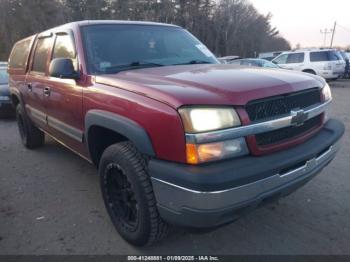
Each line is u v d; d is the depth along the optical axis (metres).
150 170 2.56
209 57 4.28
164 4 49.22
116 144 2.97
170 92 2.53
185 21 53.22
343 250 2.99
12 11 43.56
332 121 3.43
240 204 2.40
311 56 18.08
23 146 6.33
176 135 2.40
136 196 2.77
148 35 4.13
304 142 2.92
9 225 3.50
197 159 2.36
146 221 2.77
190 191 2.33
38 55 4.96
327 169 4.81
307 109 2.92
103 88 3.14
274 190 2.57
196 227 2.46
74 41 3.82
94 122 3.16
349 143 6.09
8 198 4.12
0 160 5.56
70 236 3.28
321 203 3.81
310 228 3.33
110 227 3.42
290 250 3.01
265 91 2.61
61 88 3.90
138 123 2.65
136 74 3.24
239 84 2.65
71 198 4.09
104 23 4.01
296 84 2.87
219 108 2.41
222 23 57.19
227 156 2.44
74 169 5.04
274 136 2.68
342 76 18.92
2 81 10.07
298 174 2.74
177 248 3.07
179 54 4.09
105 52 3.71
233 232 3.29
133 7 47.06
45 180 4.66
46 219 3.61
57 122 4.24
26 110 5.59
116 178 3.15
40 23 43.81
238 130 2.44
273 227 3.36
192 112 2.37
